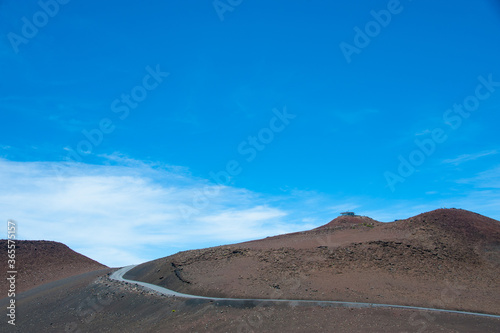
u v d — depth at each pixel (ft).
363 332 64.08
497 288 90.84
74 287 125.90
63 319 97.91
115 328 84.12
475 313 75.41
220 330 71.26
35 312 108.58
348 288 86.07
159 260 139.23
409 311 72.08
